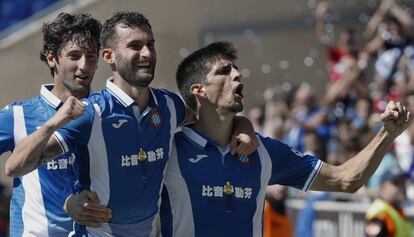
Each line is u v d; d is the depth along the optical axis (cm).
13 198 1509
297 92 3023
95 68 1486
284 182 1465
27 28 3488
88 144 1327
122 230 1373
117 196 1352
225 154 1398
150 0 3356
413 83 3038
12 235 1503
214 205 1386
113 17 1360
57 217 1467
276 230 2370
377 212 2247
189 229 1390
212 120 1403
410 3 3409
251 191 1405
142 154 1356
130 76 1341
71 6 3438
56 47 1472
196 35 3397
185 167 1392
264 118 3012
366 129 2862
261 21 3428
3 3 3988
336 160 2742
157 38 3359
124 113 1349
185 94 1424
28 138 1240
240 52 3428
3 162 3209
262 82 3416
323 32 3347
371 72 3225
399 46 3228
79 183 1354
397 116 1373
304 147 2792
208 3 3406
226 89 1386
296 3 3425
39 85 3453
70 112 1229
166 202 1403
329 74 3325
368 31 3328
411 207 2478
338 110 3067
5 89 3481
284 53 3412
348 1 3394
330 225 2570
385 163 2609
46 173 1466
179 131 1431
